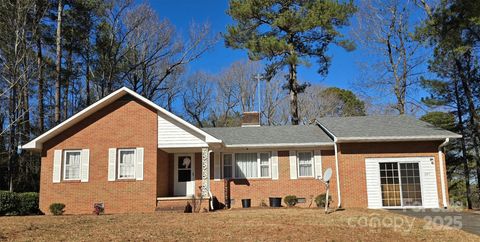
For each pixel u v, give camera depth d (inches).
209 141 786.8
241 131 957.2
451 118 1204.5
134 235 431.5
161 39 1514.5
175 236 425.1
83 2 1239.5
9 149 1098.1
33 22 1106.1
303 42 1241.4
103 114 818.2
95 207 740.7
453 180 1285.7
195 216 614.5
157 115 816.3
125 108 819.4
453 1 711.7
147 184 786.8
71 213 777.6
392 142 831.7
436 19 737.6
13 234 430.6
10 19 1054.4
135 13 1462.8
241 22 1222.9
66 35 1255.5
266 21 1231.5
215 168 866.8
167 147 803.4
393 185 817.5
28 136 1159.0
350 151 834.2
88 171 797.9
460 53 761.6
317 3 1154.7
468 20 671.8
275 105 1866.4
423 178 816.9
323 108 1870.1
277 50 1166.3
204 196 783.1
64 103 1509.6
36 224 510.3
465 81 1068.5
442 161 819.4
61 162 802.2
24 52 1061.1
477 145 1128.8
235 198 860.6
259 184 864.3
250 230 460.4
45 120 1382.9
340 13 1139.3
